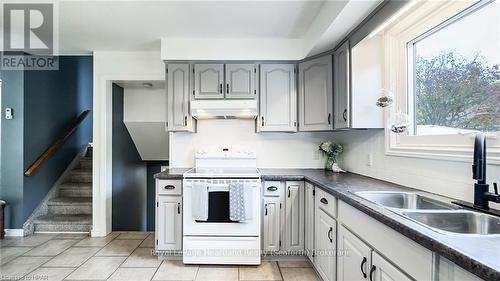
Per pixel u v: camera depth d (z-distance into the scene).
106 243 3.05
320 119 2.69
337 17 1.95
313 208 2.35
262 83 2.91
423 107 1.91
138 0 2.11
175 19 2.43
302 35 2.79
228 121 3.25
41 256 2.70
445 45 1.71
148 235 3.33
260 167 3.25
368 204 1.40
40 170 3.60
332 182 2.14
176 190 2.63
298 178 2.58
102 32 2.70
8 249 2.86
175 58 2.86
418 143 1.85
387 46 2.16
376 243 1.31
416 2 1.56
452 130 1.64
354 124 2.21
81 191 3.97
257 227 2.52
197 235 2.52
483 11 1.43
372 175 2.41
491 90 1.38
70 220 3.42
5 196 3.29
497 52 1.35
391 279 1.18
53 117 3.89
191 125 2.92
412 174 1.88
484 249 0.82
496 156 1.31
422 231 0.98
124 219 4.02
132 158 4.36
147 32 2.71
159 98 3.94
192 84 2.89
